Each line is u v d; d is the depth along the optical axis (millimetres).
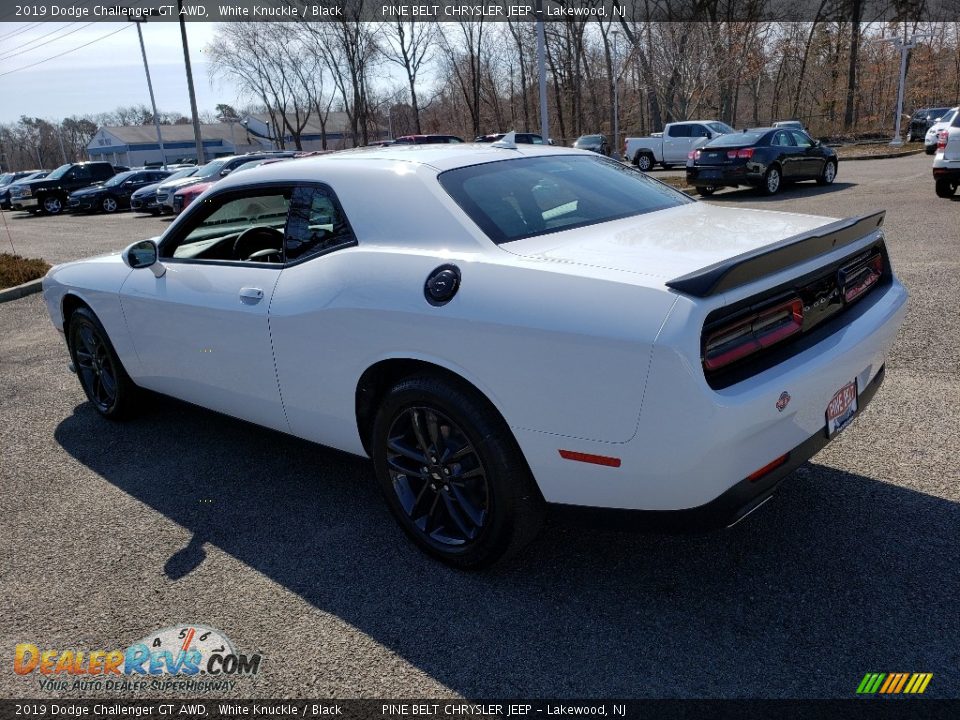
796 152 15812
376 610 2652
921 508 3035
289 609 2689
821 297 2613
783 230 2684
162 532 3283
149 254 3746
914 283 6535
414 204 2830
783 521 3016
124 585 2902
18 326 7672
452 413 2594
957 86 57188
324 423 3174
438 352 2572
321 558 3004
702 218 2986
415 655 2414
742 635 2391
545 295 2344
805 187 16672
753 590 2607
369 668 2369
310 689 2299
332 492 3576
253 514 3396
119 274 4059
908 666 2213
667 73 35031
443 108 68938
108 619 2701
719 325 2189
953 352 4758
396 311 2662
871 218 2842
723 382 2180
